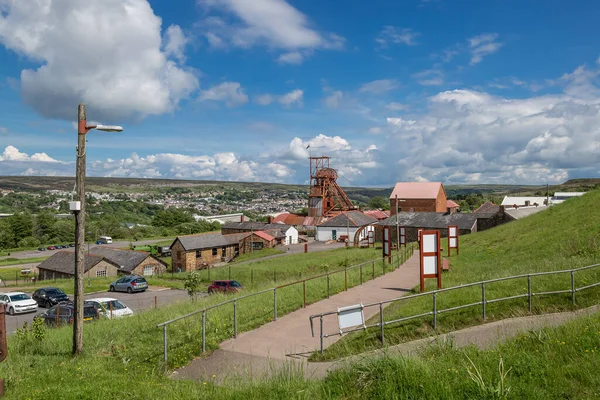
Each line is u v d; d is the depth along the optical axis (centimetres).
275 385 853
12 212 19988
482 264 2420
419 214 6644
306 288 1981
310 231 10394
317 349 1163
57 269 6234
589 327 922
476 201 15388
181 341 1306
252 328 1414
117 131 1334
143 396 877
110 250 6850
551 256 2089
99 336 1579
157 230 13900
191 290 3097
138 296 4206
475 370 766
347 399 758
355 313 1129
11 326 2928
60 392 913
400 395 720
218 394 847
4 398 902
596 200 2869
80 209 1322
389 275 2366
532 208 6234
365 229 7081
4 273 6975
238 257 7356
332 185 11025
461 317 1220
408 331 1173
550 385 713
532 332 948
